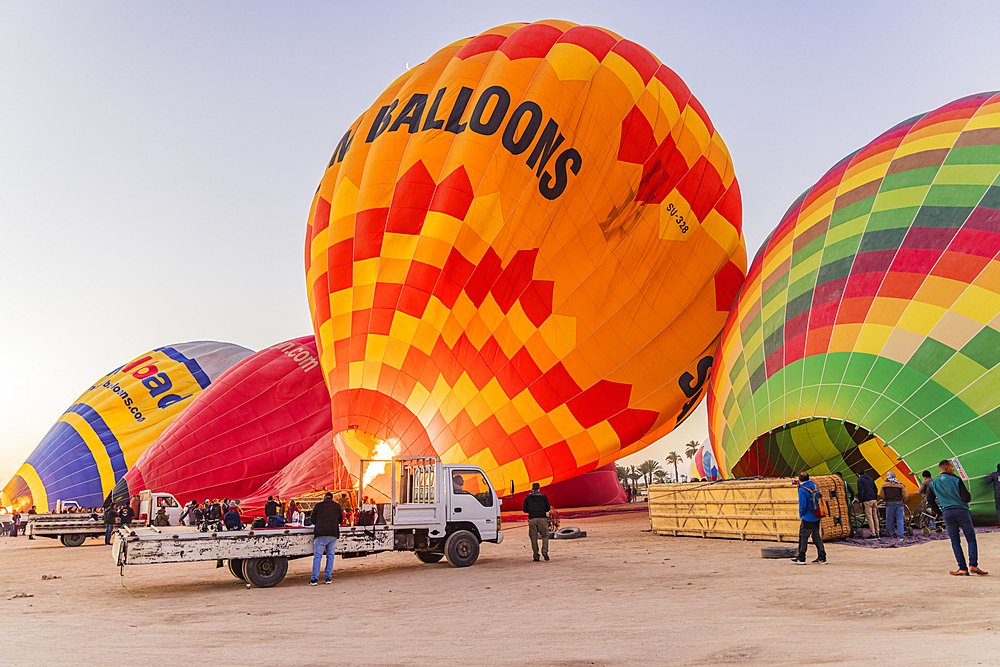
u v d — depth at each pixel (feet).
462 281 71.15
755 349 61.36
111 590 37.42
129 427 140.15
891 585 27.84
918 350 48.85
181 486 111.14
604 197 72.28
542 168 71.15
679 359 75.51
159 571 48.44
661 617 23.30
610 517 88.43
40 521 87.61
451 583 35.63
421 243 71.77
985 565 32.63
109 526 91.15
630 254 73.26
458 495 44.57
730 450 63.10
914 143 59.41
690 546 49.16
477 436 71.61
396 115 79.61
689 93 81.56
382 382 73.05
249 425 116.37
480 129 72.23
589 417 72.84
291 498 92.07
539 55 75.66
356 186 78.28
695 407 78.48
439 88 78.28
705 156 78.07
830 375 52.42
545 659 16.97
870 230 56.24
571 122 71.97
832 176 66.33
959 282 49.19
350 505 71.10
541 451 72.33
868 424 49.55
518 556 48.21
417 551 46.34
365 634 22.11
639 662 16.22
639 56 77.51
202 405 118.21
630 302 73.46
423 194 73.05
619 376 73.46
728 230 78.69
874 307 52.11
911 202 55.16
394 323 72.49
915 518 51.19
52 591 37.50
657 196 74.23
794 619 21.72
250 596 33.17
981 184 52.29
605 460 74.08
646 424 74.08
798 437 62.39
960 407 46.50
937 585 27.27
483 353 71.77
